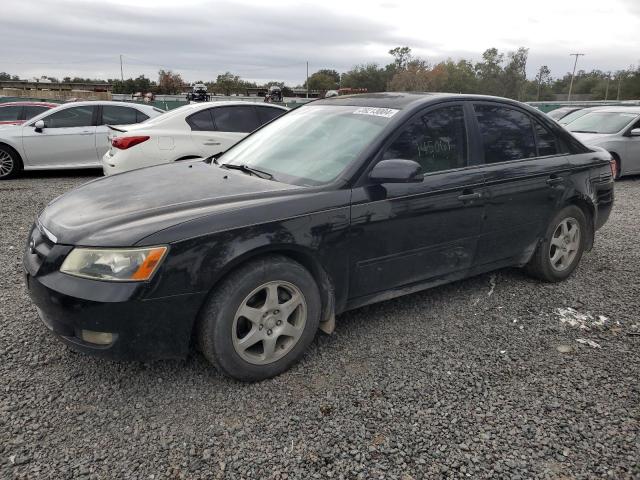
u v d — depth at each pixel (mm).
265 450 2496
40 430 2590
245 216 2861
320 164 3445
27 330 3578
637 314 4066
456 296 4332
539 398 2943
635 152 10633
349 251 3240
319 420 2723
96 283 2607
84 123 10242
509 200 4020
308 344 3209
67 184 9586
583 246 4785
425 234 3576
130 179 3619
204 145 7641
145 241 2629
